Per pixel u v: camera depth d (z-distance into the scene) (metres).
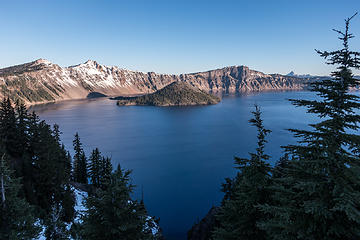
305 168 8.55
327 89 8.12
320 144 8.21
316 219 7.40
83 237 12.21
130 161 132.12
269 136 172.38
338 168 7.89
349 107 7.71
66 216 36.66
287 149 9.10
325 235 7.63
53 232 21.73
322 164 7.95
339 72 7.79
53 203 40.09
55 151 51.34
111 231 11.55
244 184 13.27
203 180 104.38
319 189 7.79
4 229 20.56
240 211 13.05
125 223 12.06
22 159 44.81
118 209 12.12
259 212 12.27
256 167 12.78
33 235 22.78
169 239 63.09
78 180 72.19
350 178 7.51
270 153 133.00
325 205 7.40
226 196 40.28
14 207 21.41
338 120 7.68
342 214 7.52
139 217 13.05
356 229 7.18
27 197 37.09
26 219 22.44
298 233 7.71
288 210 8.33
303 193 8.31
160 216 75.38
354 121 7.69
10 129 47.91
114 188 12.40
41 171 40.69
